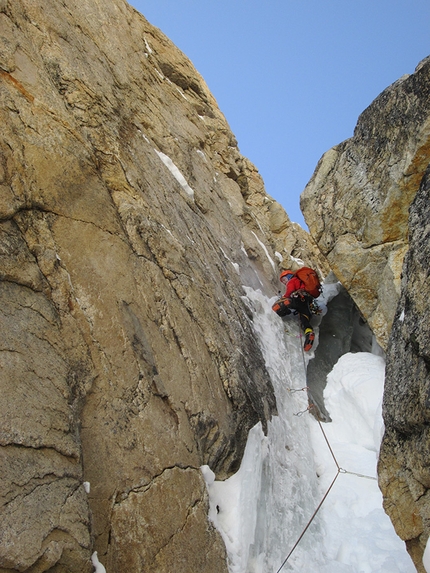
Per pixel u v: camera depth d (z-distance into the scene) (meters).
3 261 3.96
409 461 4.10
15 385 3.50
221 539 4.65
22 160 4.59
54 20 6.43
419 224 4.41
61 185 4.87
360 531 5.92
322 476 6.66
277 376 7.30
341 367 8.14
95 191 5.25
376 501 6.24
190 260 6.35
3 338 3.62
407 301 4.34
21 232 4.30
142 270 5.32
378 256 7.20
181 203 7.46
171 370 5.04
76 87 6.07
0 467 3.11
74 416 3.86
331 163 8.04
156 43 11.02
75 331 4.29
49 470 3.39
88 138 5.77
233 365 5.96
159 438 4.52
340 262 7.50
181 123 9.63
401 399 4.14
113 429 4.20
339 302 9.38
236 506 5.05
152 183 6.73
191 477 4.66
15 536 2.98
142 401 4.55
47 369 3.83
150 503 4.16
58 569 3.19
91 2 8.02
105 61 7.45
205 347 5.71
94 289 4.66
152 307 5.20
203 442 5.07
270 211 12.93
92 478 3.90
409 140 6.37
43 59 5.86
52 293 4.28
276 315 8.71
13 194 4.32
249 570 4.77
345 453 6.89
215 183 9.81
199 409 5.12
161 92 9.47
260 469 5.55
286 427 6.72
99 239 5.00
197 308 5.89
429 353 3.79
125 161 6.23
